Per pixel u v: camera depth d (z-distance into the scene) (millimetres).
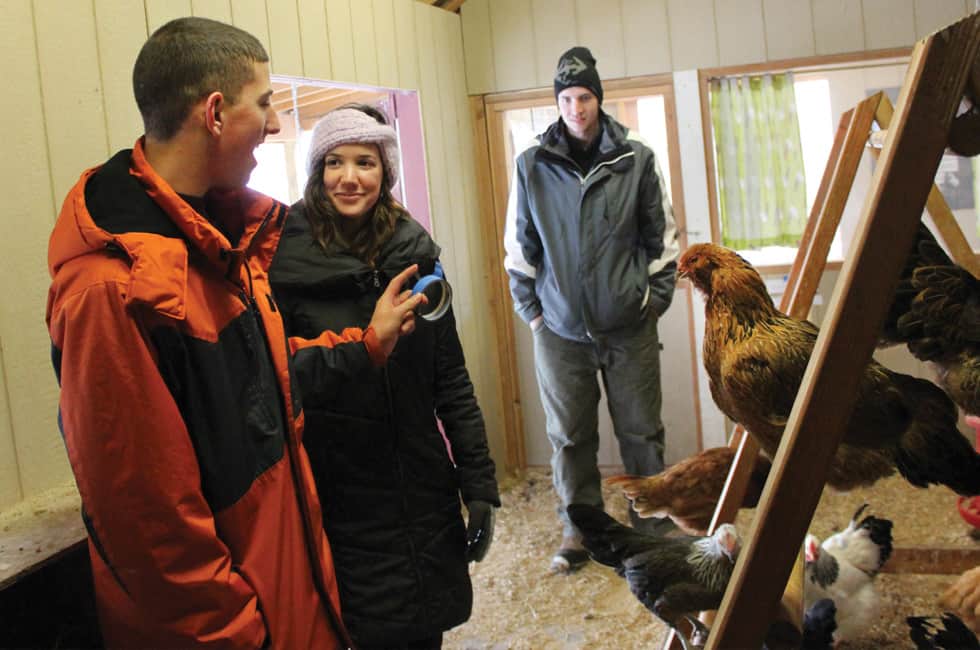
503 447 4191
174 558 1086
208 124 1179
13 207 1741
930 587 2680
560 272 3072
